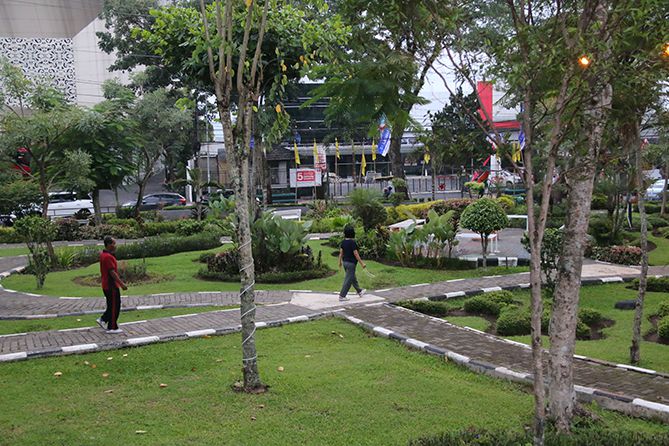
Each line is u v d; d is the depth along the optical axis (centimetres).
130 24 3553
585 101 467
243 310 684
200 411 624
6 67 2194
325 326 1018
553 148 448
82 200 3656
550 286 1207
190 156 4409
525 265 1611
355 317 1061
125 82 4516
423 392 681
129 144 2653
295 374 744
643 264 802
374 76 511
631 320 1044
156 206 3825
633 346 805
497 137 471
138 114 3158
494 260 1627
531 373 726
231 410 627
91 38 4412
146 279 1518
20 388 696
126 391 688
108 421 598
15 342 898
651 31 462
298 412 620
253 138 1716
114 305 953
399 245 1653
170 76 3531
